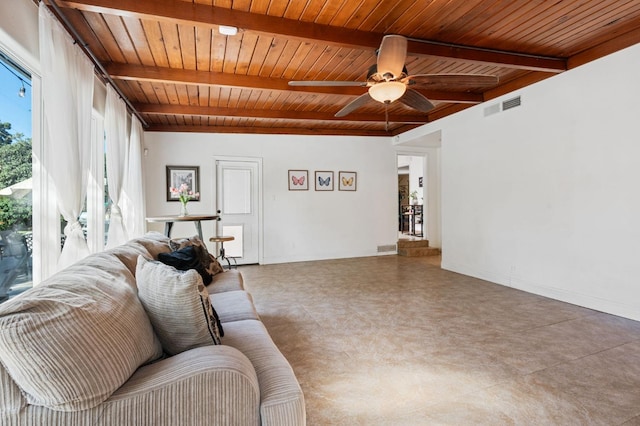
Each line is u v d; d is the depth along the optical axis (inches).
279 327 110.5
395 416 64.4
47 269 87.3
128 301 46.4
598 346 94.0
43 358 32.0
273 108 189.2
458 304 134.5
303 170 238.5
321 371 81.7
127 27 99.7
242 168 227.8
